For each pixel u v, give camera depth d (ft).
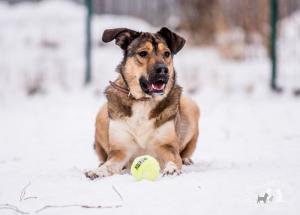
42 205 18.67
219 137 38.17
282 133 37.86
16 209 18.22
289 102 55.16
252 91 61.57
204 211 16.67
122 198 18.83
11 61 79.56
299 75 68.03
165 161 25.63
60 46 88.38
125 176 22.84
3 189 21.67
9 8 108.58
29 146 36.58
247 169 23.41
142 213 16.79
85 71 67.87
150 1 110.83
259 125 42.55
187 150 28.89
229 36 82.02
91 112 52.54
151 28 97.60
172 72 26.30
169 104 25.70
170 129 25.66
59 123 46.98
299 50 79.56
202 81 67.00
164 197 18.61
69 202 18.81
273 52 61.67
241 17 79.36
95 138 28.32
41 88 65.67
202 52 85.10
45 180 23.16
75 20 100.37
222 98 59.41
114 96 25.88
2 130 44.09
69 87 66.74
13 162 30.17
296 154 28.73
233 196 18.31
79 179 23.13
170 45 27.09
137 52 25.75
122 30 26.63
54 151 34.37
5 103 60.29
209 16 85.61
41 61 79.82
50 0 111.55
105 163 24.77
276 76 62.18
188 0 86.69
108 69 74.74
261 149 31.81
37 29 95.96
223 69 73.51
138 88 25.40
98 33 91.66
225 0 82.74
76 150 34.63
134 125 25.50
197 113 29.09
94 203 18.49
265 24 77.05
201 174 22.20
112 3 112.98
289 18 89.92
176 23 90.22
